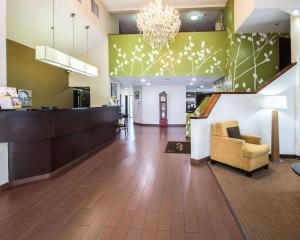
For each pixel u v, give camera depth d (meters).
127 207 2.66
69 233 2.14
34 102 6.43
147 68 7.74
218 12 8.38
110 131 7.07
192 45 7.56
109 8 7.78
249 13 5.10
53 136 3.67
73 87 8.16
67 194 3.03
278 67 6.50
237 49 6.60
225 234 2.12
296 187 3.19
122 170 4.06
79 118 4.61
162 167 4.23
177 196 2.95
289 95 4.64
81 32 6.59
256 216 2.39
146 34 6.22
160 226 2.25
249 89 6.61
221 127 4.11
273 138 4.41
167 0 7.19
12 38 5.46
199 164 4.38
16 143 3.31
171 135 8.33
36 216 2.46
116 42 7.84
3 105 3.15
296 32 4.54
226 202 2.78
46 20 5.36
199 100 7.92
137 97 12.48
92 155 5.20
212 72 7.53
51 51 3.84
